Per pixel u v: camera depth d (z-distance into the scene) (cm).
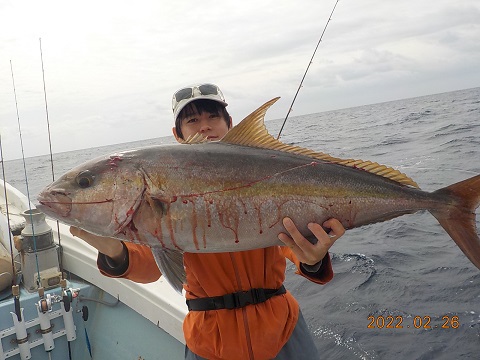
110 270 106
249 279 103
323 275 102
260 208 95
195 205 94
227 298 102
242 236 95
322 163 101
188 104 116
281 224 96
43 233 170
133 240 96
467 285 267
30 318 160
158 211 94
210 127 117
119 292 164
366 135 1445
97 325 173
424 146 945
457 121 1552
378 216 102
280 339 103
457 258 315
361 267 325
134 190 94
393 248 357
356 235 412
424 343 216
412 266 313
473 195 100
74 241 193
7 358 153
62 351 166
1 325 154
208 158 96
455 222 100
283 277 110
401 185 103
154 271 112
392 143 1094
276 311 103
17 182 1034
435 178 588
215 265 103
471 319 229
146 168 95
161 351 150
